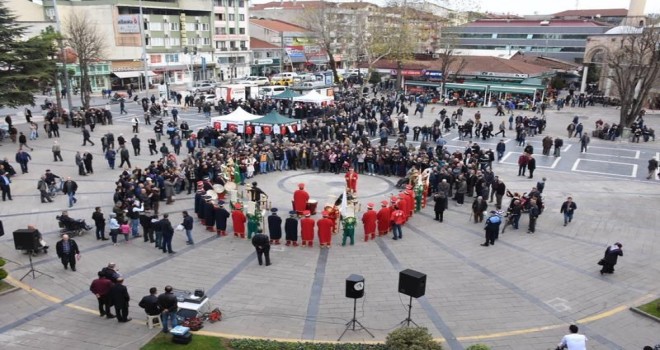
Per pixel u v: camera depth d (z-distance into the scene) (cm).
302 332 1394
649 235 2208
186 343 1300
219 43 9175
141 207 2167
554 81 7869
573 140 4388
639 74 4634
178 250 1972
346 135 3869
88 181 2895
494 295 1631
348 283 1331
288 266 1834
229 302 1557
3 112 5244
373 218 2080
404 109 5262
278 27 10512
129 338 1340
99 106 5791
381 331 1405
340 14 7906
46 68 4119
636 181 3125
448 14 7625
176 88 7688
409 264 1872
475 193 2764
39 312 1474
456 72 6969
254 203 2077
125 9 7638
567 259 1938
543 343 1355
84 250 1945
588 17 12862
